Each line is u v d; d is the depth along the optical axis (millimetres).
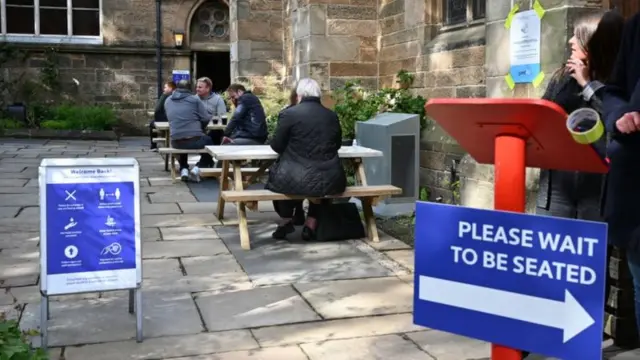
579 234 1857
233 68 13219
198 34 19484
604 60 2939
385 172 7465
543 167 2285
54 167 3553
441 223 2141
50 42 18875
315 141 5781
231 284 4836
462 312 2107
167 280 4926
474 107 2012
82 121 17750
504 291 2018
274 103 11930
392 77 9414
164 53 19188
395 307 4352
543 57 5250
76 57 18906
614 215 2562
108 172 3646
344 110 8969
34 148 14477
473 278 2078
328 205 6141
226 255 5641
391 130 7445
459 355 3580
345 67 9727
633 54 2438
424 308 2191
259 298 4516
